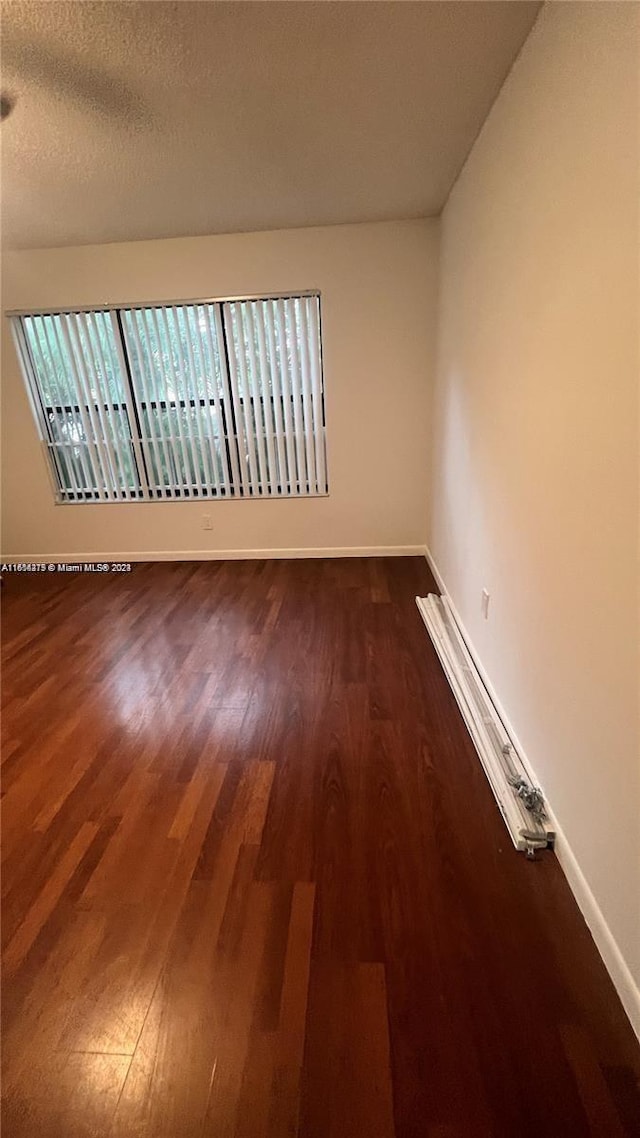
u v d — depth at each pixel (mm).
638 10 1004
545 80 1499
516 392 1844
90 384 4004
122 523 4395
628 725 1126
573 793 1426
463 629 2822
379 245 3562
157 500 4293
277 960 1313
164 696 2488
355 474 4137
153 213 3061
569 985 1223
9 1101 1076
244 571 4133
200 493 4262
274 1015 1197
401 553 4336
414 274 3609
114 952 1356
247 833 1694
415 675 2564
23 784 1961
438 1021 1167
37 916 1459
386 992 1229
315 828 1700
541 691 1655
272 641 2973
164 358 3893
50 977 1303
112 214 3039
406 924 1380
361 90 1901
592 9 1196
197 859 1611
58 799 1879
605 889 1255
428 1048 1121
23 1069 1126
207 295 3721
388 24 1553
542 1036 1130
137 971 1307
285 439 4066
